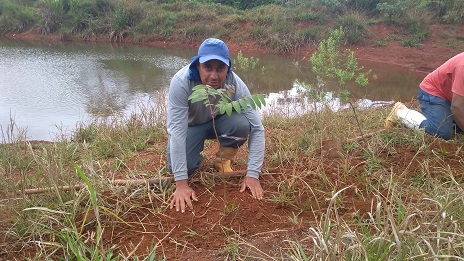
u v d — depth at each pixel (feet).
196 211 8.54
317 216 8.32
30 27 65.57
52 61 42.01
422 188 9.09
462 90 10.96
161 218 8.36
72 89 29.99
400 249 5.75
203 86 7.70
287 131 14.94
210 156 11.60
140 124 16.56
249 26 55.88
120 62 42.42
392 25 49.57
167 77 34.94
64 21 64.13
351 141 11.79
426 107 12.22
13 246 7.64
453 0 48.52
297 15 54.44
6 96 27.84
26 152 13.12
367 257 5.77
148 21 60.95
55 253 7.39
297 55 49.52
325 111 16.84
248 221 8.23
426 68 40.65
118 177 10.49
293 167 10.24
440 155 10.71
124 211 8.64
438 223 6.44
